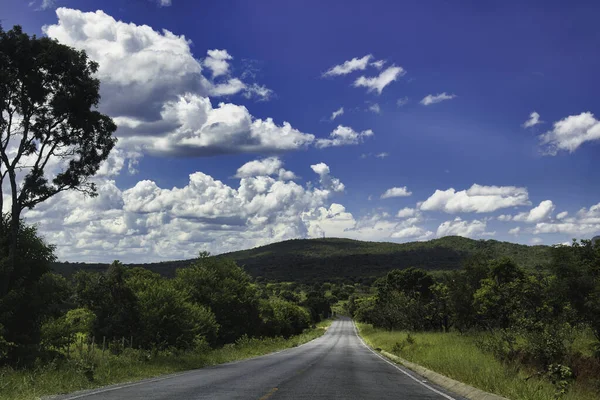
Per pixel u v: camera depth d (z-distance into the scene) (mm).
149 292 31500
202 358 25266
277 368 20172
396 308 67500
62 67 26109
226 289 47406
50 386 12305
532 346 16016
